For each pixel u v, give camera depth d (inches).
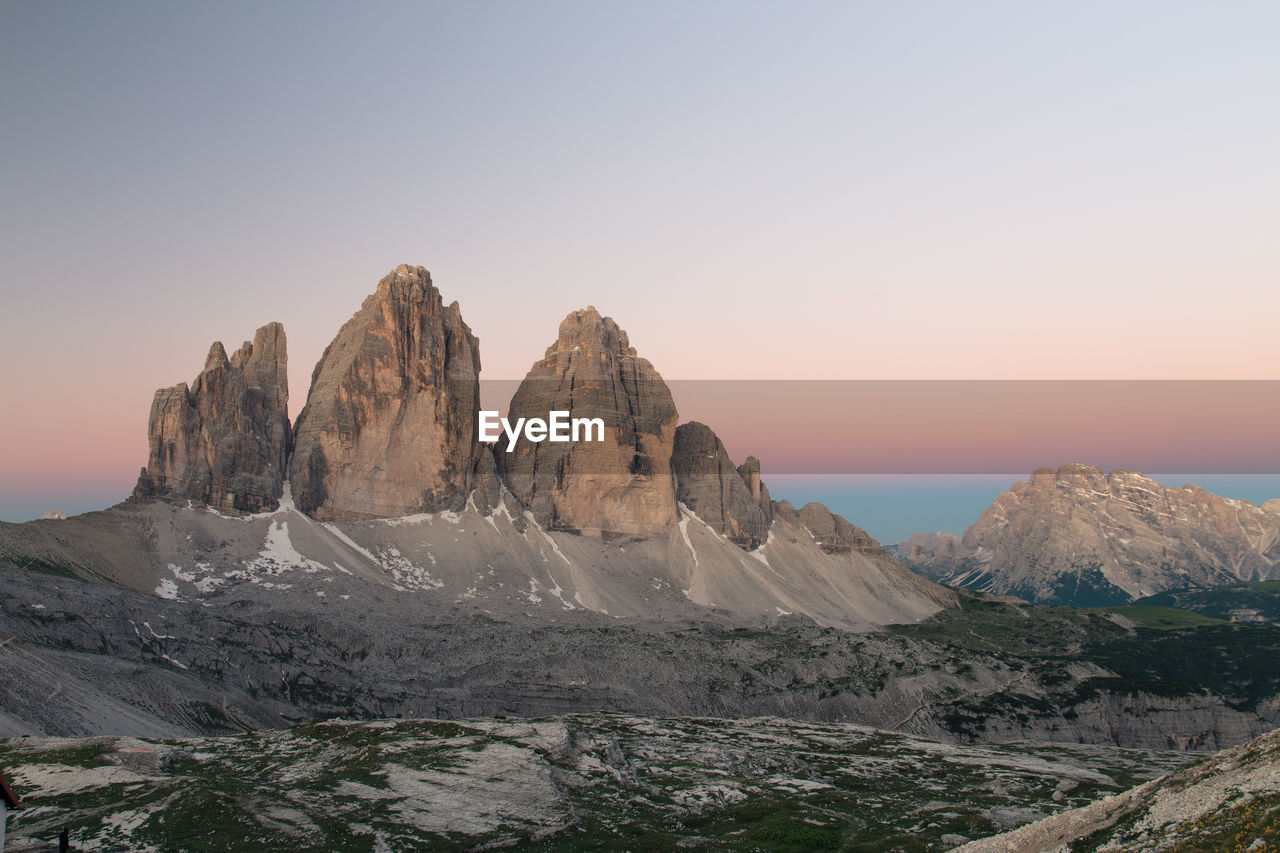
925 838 4042.8
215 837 3506.4
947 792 5418.3
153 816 3690.9
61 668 7101.4
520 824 3937.0
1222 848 2397.9
